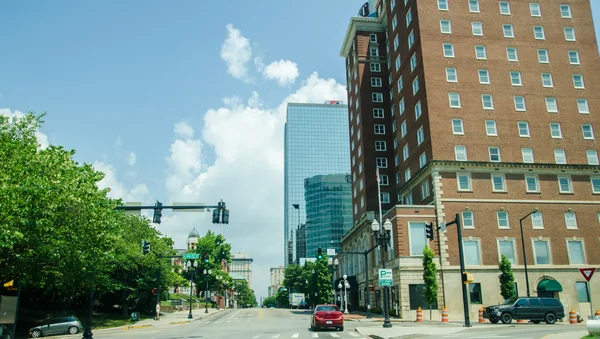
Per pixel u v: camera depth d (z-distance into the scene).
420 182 53.72
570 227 50.19
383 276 32.31
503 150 51.72
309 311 84.62
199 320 53.78
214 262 100.44
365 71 76.38
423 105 53.72
